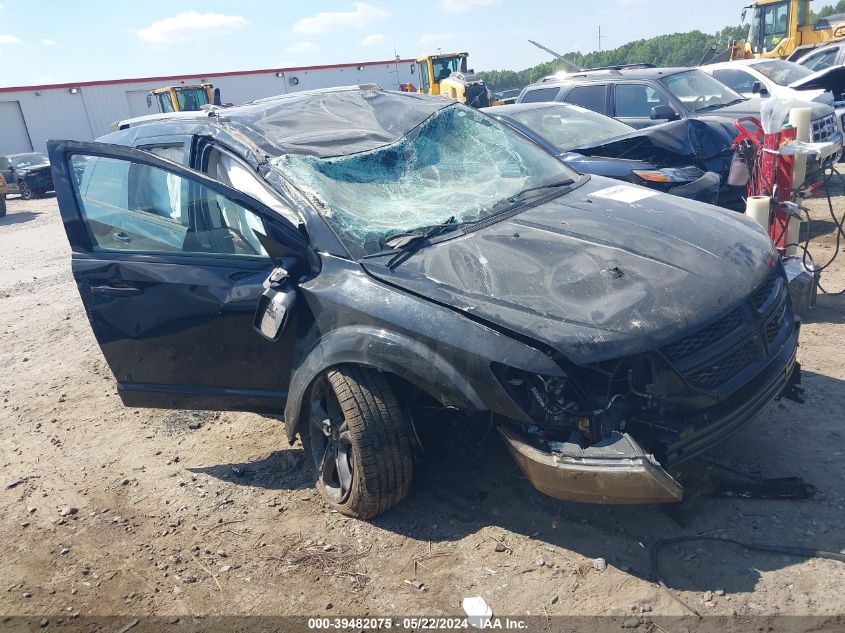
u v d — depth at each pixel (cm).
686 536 302
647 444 281
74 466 434
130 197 396
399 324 303
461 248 331
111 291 391
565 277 304
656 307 284
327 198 358
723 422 289
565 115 788
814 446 352
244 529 350
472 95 2322
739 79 1195
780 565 279
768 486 318
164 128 445
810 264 516
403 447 323
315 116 432
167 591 312
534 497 343
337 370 326
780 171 532
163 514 372
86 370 596
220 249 376
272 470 403
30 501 399
